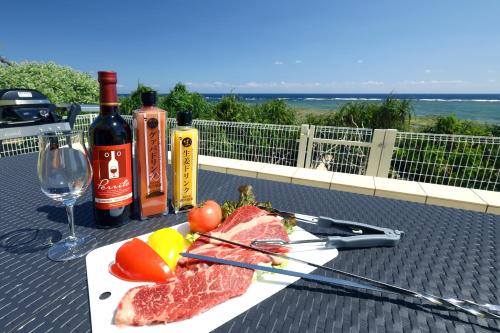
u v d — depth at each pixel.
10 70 7.32
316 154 4.78
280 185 1.69
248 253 0.86
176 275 0.78
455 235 1.11
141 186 1.14
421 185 3.87
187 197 1.24
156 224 1.14
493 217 1.28
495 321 0.68
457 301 0.71
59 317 0.66
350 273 0.85
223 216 1.12
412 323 0.67
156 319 0.64
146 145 1.09
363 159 4.57
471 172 3.96
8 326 0.63
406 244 1.03
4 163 1.92
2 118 2.53
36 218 1.16
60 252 0.92
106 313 0.67
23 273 0.81
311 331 0.64
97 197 1.04
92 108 3.20
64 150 0.92
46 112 2.82
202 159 5.11
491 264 0.92
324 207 1.37
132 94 8.52
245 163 4.92
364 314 0.70
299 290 0.77
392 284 0.81
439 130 6.81
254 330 0.64
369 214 1.30
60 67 8.59
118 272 0.80
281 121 7.97
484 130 6.52
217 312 0.68
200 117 8.38
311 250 0.97
